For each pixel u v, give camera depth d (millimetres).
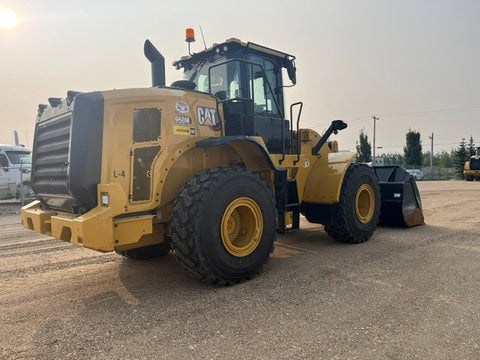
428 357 2279
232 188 3689
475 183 23453
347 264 4355
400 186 6598
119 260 4883
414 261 4422
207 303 3242
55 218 3484
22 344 2588
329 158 5621
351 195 5363
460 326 2680
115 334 2705
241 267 3717
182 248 3477
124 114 3496
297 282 3732
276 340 2529
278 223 4531
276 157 4906
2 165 13719
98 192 3311
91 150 3342
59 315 3098
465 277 3779
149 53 4559
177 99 3830
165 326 2809
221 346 2471
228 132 4426
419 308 3012
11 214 10828
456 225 6977
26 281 4059
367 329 2660
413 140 48594
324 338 2539
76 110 3346
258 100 4957
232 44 4688
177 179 3883
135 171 3543
